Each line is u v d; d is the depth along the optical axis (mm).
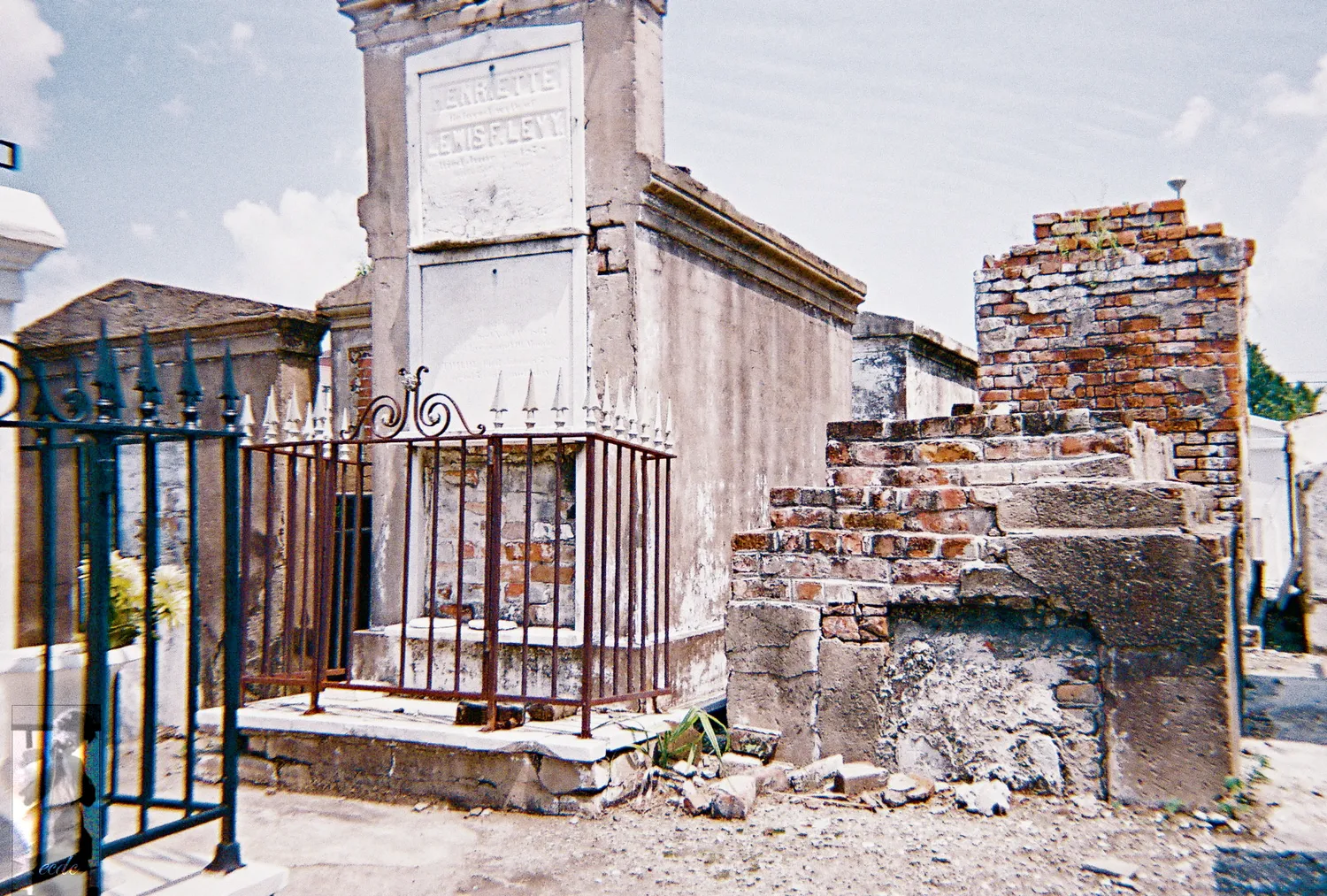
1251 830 3527
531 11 5344
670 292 5414
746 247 6230
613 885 3230
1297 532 10289
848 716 4195
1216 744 3682
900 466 4309
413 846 3646
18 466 3160
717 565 5863
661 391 5254
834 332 7848
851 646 4211
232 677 2611
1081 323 7297
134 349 7297
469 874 3357
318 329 7062
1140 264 7180
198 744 4719
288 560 4672
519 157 5324
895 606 4152
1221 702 3678
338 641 4566
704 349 5785
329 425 4625
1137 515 3857
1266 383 37312
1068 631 3934
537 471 5332
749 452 6328
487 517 4164
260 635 6508
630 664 4332
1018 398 7410
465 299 5445
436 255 5527
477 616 5434
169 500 6969
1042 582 3904
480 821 3918
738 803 3799
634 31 5109
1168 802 3721
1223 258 6973
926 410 11312
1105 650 3840
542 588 5281
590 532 4035
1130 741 3785
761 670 4352
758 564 4414
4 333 3088
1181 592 3738
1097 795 3846
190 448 2520
